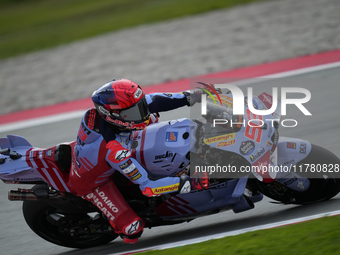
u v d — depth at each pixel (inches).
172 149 527.5
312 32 1889.8
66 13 4084.6
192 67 1680.6
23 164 563.2
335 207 545.6
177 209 553.0
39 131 1222.3
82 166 506.3
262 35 1994.3
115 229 524.4
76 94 1604.3
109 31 2815.0
